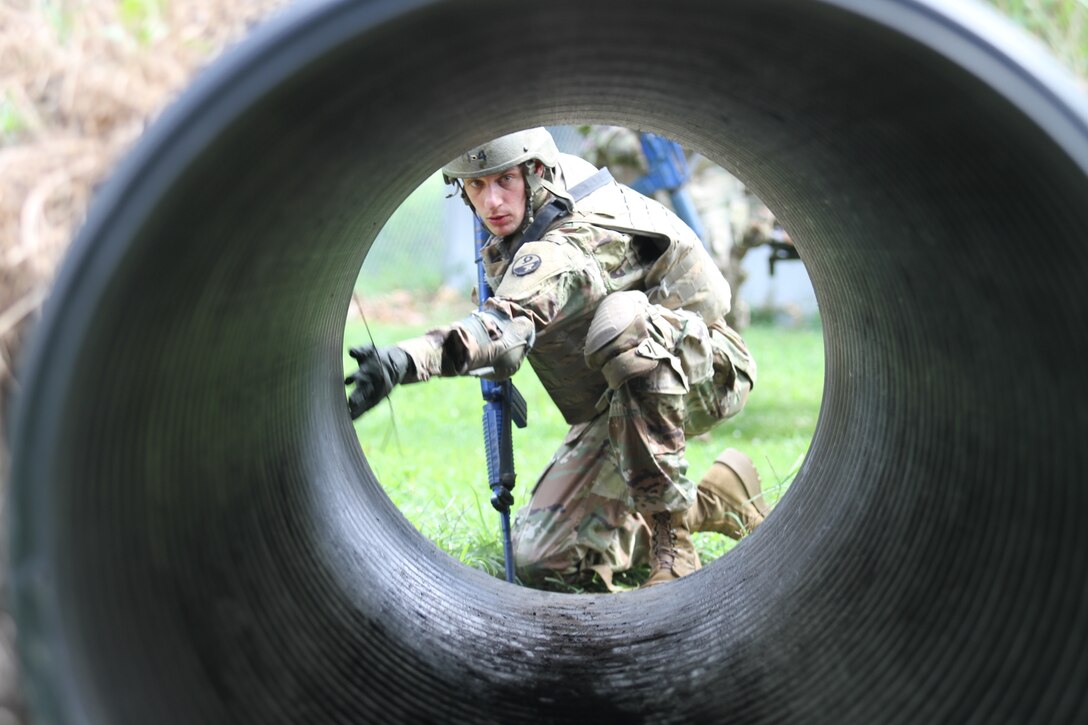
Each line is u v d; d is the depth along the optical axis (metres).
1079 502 2.49
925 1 2.05
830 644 3.31
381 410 9.71
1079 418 2.50
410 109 2.98
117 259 1.90
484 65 2.84
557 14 2.55
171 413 2.59
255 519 3.20
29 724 2.27
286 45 1.99
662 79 3.32
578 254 4.39
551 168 4.59
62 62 2.87
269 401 3.45
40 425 1.85
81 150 2.71
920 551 3.21
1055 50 3.18
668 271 4.95
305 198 2.95
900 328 3.59
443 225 25.06
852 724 2.93
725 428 8.54
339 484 4.14
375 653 3.38
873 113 2.72
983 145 2.37
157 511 2.49
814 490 4.24
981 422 3.04
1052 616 2.49
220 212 2.38
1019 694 2.49
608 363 4.48
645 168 7.98
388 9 2.04
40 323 1.87
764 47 2.66
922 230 3.04
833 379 4.51
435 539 5.52
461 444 8.09
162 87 2.79
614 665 3.78
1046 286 2.49
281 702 2.77
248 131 2.19
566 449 5.23
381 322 18.45
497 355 3.85
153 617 2.33
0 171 2.66
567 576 5.09
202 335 2.67
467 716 3.29
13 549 1.85
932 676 2.81
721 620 3.90
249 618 2.87
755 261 18.11
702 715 3.32
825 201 3.66
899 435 3.63
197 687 2.43
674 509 4.75
